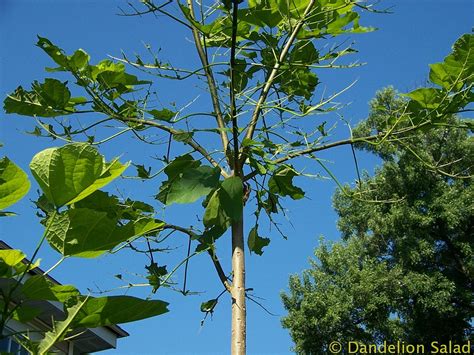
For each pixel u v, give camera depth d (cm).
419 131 226
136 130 214
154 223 96
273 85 228
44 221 116
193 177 189
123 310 98
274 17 221
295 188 226
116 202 163
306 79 231
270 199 229
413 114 221
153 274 200
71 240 94
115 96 217
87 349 492
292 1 223
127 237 96
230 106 201
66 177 90
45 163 89
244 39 234
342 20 227
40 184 90
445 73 208
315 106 213
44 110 214
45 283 97
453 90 210
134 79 216
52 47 206
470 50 203
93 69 213
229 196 188
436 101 214
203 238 194
